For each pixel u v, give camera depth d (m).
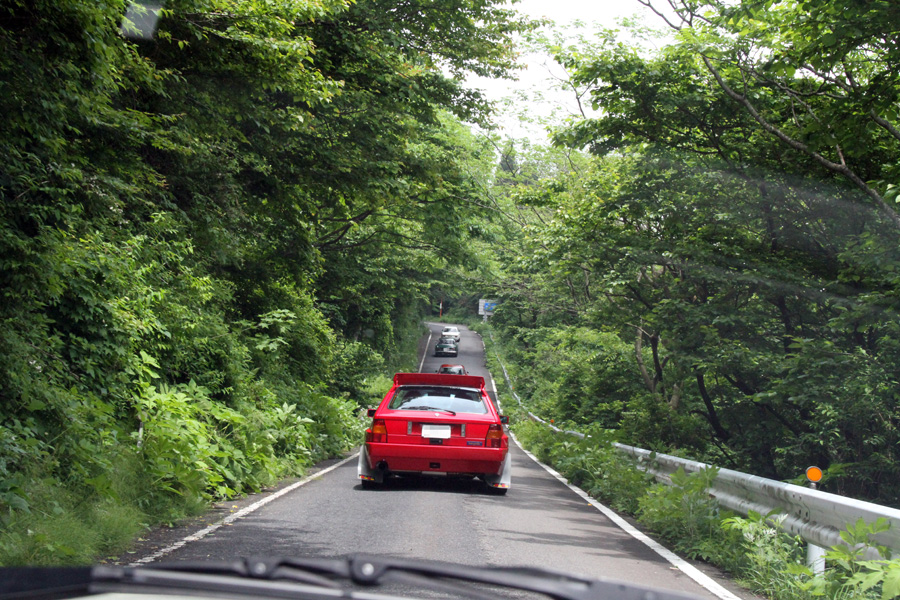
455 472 9.95
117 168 11.55
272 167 17.12
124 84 10.53
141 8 10.01
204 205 14.71
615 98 14.21
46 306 8.64
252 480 9.94
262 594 2.07
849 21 8.50
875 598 4.54
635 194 15.93
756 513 5.97
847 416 12.23
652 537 7.66
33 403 6.92
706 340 14.89
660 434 20.45
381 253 35.75
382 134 18.14
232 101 13.67
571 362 30.86
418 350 74.44
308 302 23.73
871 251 11.35
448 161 21.58
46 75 7.51
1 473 5.90
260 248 19.72
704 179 14.81
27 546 5.09
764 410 16.75
